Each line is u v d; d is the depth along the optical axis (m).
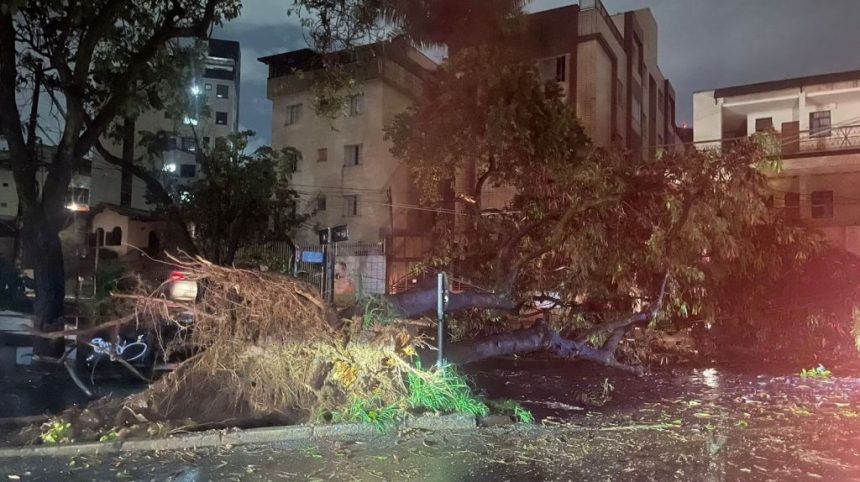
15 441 5.82
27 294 14.82
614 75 28.86
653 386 10.46
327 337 7.00
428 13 11.94
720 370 12.39
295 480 5.05
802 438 6.70
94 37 10.69
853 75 24.91
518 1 12.92
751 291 11.94
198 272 6.90
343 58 11.03
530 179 11.77
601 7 27.62
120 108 11.23
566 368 12.56
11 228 24.64
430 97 12.91
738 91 26.73
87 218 35.12
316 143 30.72
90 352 9.88
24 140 11.38
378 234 29.14
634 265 10.68
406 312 8.38
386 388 7.10
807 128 25.77
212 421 6.61
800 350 13.06
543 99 12.19
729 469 5.51
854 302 12.02
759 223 11.08
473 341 9.38
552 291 11.57
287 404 6.90
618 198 9.96
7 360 9.96
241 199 17.73
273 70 32.47
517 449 6.06
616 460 5.75
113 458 5.50
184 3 11.43
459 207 25.39
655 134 36.03
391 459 5.65
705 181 9.84
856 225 23.19
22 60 11.43
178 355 8.27
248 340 6.86
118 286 9.91
